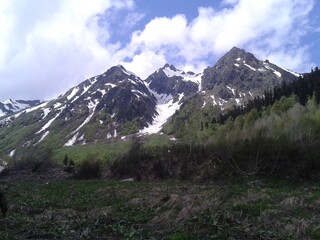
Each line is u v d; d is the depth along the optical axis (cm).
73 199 3575
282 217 1977
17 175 6694
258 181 4238
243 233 1733
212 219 1964
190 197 2612
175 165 5972
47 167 7869
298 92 11300
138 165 6306
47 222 2144
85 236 1842
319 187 3453
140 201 2938
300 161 4512
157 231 1927
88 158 7431
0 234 1830
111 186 4234
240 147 5509
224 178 5081
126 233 1875
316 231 1705
